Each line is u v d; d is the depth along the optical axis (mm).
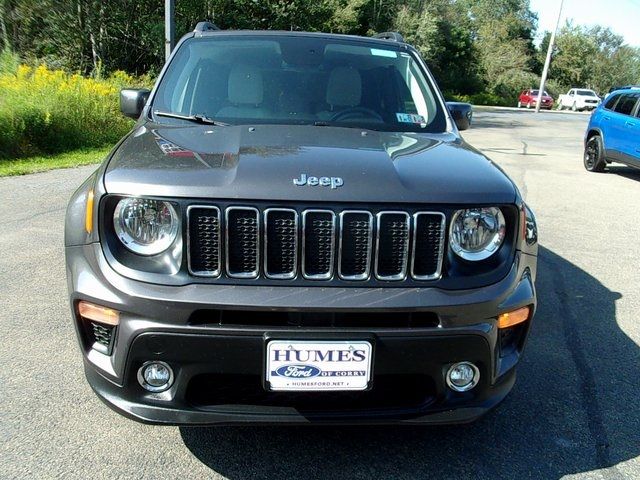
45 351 3529
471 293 2273
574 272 5539
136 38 22156
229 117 3305
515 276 2396
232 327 2150
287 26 24547
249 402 2324
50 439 2711
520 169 12164
